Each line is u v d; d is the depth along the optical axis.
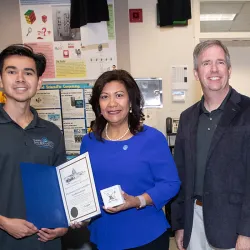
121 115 1.16
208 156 1.21
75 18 2.33
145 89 2.60
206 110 1.31
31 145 1.19
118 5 2.42
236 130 1.17
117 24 2.43
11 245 1.15
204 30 2.95
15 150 1.15
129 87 1.18
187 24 2.61
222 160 1.18
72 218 1.12
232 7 2.82
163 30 2.61
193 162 1.31
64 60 2.45
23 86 1.13
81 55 2.45
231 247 1.17
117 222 1.11
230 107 1.22
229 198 1.17
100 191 1.06
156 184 1.14
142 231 1.10
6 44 2.41
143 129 1.20
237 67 3.29
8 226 1.08
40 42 2.43
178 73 2.64
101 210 1.14
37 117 1.26
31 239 1.17
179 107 2.67
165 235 1.17
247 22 2.93
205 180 1.22
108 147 1.18
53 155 1.26
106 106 1.15
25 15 2.40
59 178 1.16
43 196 1.13
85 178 1.10
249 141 1.14
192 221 1.32
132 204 1.04
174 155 1.46
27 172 1.11
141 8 2.59
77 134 2.50
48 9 2.40
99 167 1.14
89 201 1.09
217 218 1.18
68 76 2.46
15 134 1.17
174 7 2.38
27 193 1.11
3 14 2.39
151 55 2.62
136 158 1.12
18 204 1.14
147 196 1.09
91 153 1.20
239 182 1.16
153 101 2.61
